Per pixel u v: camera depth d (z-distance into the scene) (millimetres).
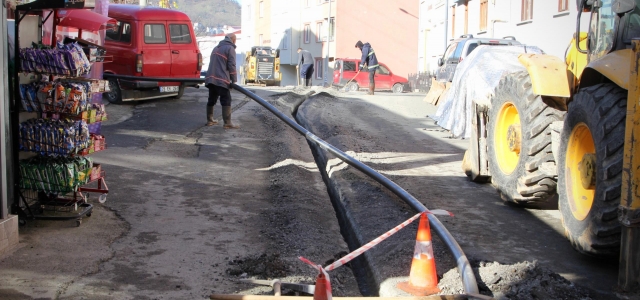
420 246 4566
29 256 5109
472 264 5066
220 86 12086
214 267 5137
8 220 5191
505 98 7348
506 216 6793
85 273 4824
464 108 12742
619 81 4750
